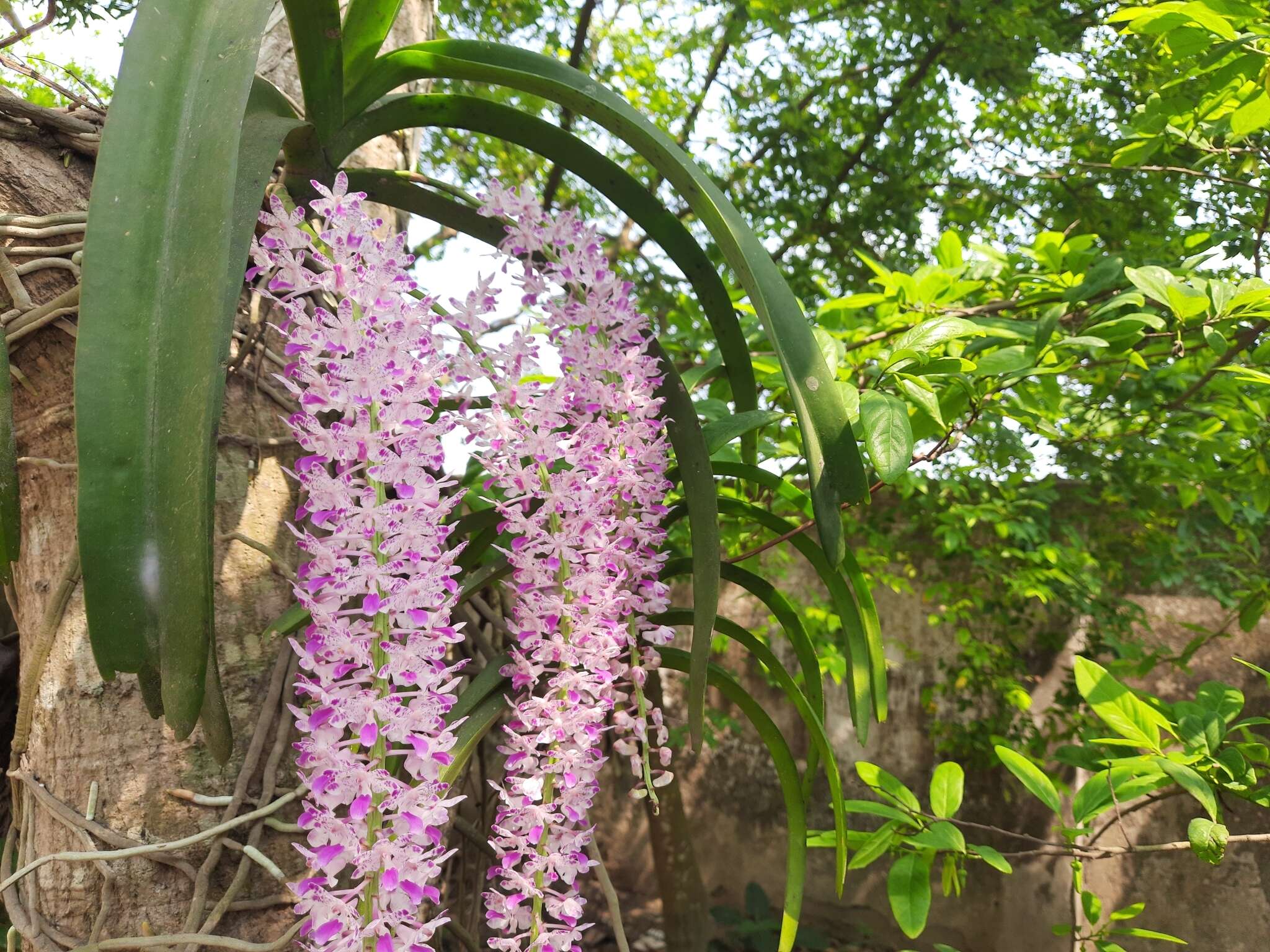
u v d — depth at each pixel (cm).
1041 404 92
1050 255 89
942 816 81
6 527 43
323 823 36
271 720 56
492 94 226
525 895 43
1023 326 79
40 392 57
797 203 241
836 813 55
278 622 48
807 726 54
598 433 46
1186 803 180
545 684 50
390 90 50
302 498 61
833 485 43
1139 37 172
